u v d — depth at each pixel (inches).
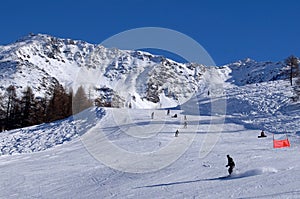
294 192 561.0
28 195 765.9
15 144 1792.6
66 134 1806.1
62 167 1058.1
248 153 1050.7
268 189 599.5
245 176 733.9
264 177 697.0
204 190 643.5
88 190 755.4
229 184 669.9
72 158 1216.8
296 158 912.9
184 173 830.5
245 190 608.7
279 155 982.4
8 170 1075.9
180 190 664.4
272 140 1379.2
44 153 1414.9
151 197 634.2
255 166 832.9
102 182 816.9
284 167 786.8
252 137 1489.9
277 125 1787.6
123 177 842.2
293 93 2556.6
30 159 1296.8
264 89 2987.2
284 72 3395.7
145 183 758.5
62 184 837.8
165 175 822.5
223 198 574.2
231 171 754.8
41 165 1131.3
